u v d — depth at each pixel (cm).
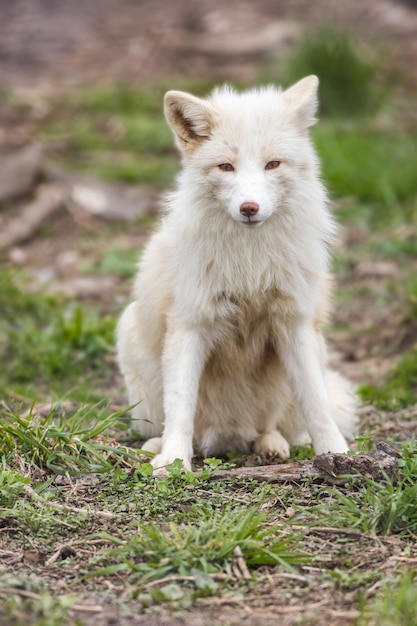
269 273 952
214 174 930
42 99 2967
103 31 3616
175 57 3272
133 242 2034
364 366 1465
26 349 1467
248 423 1060
